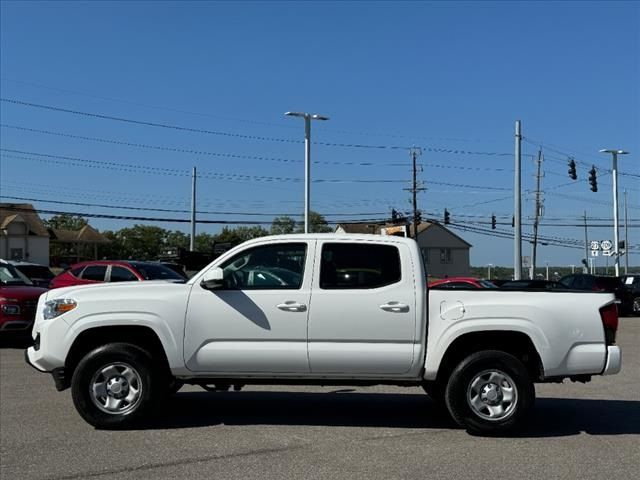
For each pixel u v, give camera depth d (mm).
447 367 6938
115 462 5785
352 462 5824
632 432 6996
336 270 6812
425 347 6680
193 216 42844
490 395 6688
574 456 6062
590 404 8508
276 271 6895
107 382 6863
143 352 6852
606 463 5848
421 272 6777
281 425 7148
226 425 7121
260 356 6680
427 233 79000
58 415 7535
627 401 8727
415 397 8789
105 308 6789
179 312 6746
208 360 6730
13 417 7430
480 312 6688
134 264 16141
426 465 5754
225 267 6938
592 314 6758
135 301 6781
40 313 7148
